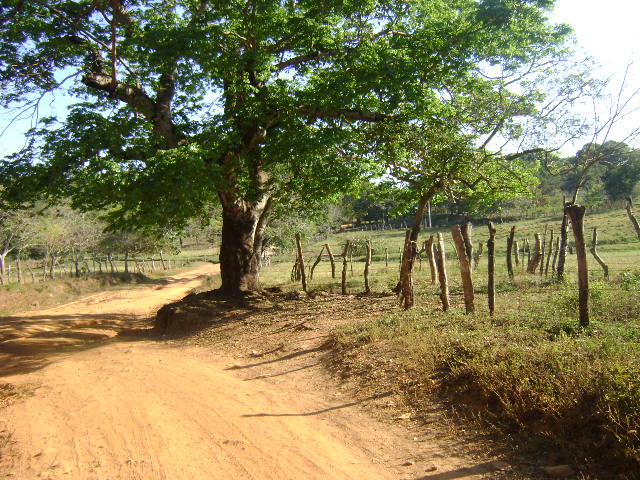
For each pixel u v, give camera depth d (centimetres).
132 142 1171
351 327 955
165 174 1105
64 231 3534
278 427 597
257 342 1095
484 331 724
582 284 686
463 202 1844
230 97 1417
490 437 491
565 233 1338
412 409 591
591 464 402
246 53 1333
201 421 638
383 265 3203
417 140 1356
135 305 2562
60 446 591
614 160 1612
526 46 1387
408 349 743
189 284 3834
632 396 423
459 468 445
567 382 480
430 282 1609
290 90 1395
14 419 716
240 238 1656
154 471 501
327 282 1997
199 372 912
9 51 1350
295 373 823
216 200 1772
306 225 3391
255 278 1712
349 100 1299
